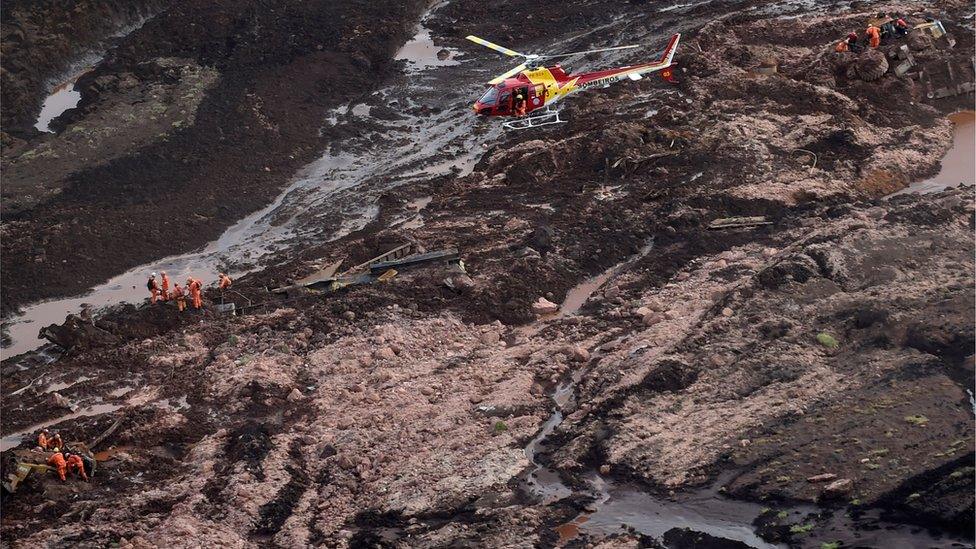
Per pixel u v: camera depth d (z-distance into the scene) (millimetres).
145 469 58875
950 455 51031
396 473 56875
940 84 100125
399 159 99625
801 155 90688
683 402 59594
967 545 46188
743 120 95625
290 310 74500
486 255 79562
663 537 50344
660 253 78562
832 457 52969
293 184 97000
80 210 90375
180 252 86312
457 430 59781
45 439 59281
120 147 101250
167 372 68562
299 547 51312
